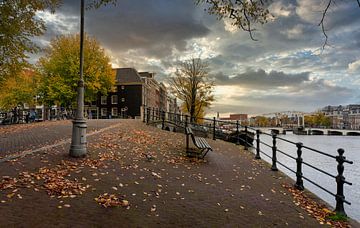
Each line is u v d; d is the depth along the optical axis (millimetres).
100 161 8789
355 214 11984
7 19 11781
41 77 40250
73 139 9055
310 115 125938
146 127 21766
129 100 67312
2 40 12703
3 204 5086
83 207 5332
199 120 46719
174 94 46312
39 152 9242
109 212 5234
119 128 19047
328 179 18984
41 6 12234
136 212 5355
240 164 11078
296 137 78750
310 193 7738
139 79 68562
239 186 7840
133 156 10125
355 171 22156
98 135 14492
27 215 4766
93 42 42250
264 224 5359
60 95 38688
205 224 5113
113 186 6660
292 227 5340
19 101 40594
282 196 7250
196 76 45312
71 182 6590
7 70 16047
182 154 11633
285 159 26875
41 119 33281
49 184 6277
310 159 28141
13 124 24469
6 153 9188
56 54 40312
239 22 6484
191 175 8492
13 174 6773
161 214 5375
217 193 6992
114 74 46812
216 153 13109
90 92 42031
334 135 98312
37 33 13938
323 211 6316
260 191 7527
